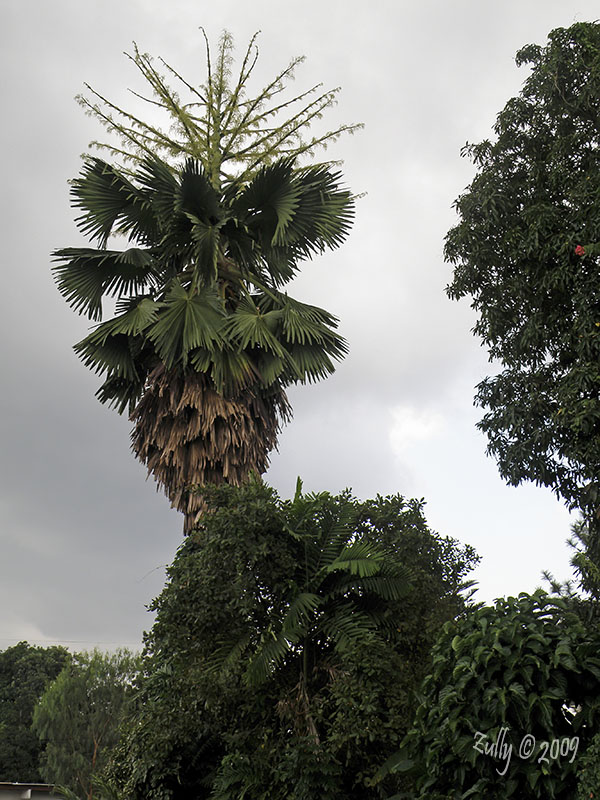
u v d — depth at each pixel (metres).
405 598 8.79
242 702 8.75
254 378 12.07
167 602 8.70
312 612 8.78
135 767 9.70
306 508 9.15
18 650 47.34
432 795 5.89
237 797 8.45
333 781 7.67
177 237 12.71
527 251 12.41
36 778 37.84
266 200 12.81
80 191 12.72
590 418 11.02
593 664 5.79
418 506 9.81
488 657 5.84
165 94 13.57
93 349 12.29
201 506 11.10
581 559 12.23
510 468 12.36
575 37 13.47
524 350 12.93
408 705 7.86
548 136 13.47
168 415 11.77
